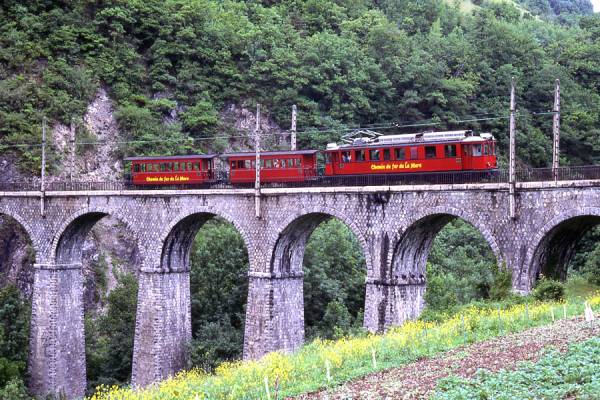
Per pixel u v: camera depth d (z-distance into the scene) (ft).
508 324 149.69
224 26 393.29
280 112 371.97
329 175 207.21
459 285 270.87
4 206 263.90
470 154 182.60
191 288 282.77
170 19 377.91
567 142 382.42
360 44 422.82
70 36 355.56
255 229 209.67
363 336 184.14
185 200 222.07
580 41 453.99
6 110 327.06
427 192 181.78
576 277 226.99
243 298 280.31
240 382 146.82
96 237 314.96
